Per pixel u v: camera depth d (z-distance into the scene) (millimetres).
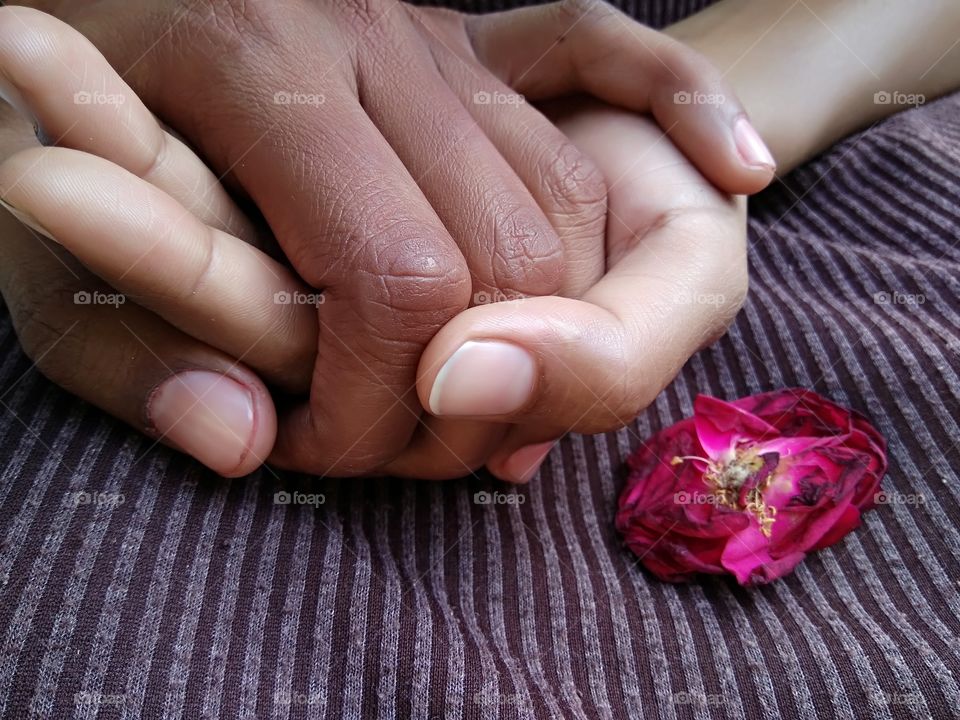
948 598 137
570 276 148
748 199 216
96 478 127
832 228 199
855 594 141
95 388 126
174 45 124
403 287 112
